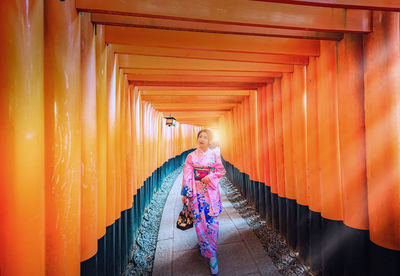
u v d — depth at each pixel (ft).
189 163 7.74
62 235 3.40
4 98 2.63
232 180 21.03
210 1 4.01
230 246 9.03
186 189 7.48
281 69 8.18
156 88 10.85
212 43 5.75
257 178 13.05
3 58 2.61
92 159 4.24
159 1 3.83
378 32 4.61
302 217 7.66
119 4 3.72
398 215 4.46
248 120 14.61
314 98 6.86
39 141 2.97
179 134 34.37
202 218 7.29
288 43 6.18
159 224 11.59
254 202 13.37
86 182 4.09
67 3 3.47
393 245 4.52
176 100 14.25
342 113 5.56
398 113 4.43
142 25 4.48
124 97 7.78
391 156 4.50
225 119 24.09
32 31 2.85
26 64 2.77
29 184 2.81
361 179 5.23
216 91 13.05
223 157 26.63
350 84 5.33
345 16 4.60
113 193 5.80
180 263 7.89
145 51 6.36
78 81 3.71
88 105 4.17
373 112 4.77
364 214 5.23
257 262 7.89
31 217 2.84
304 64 7.23
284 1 3.59
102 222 4.95
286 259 8.04
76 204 3.64
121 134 7.65
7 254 2.73
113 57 6.05
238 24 4.18
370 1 3.80
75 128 3.61
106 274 5.41
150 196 14.92
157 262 7.97
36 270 2.91
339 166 6.06
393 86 4.45
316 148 6.84
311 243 7.12
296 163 7.86
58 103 3.35
